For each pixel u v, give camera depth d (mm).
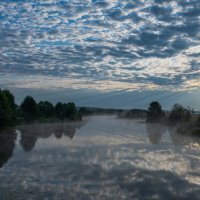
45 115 91500
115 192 16219
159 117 85000
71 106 100625
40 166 22484
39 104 91562
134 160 24750
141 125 75000
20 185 17484
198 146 33000
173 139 40312
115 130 58156
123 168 21719
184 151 29609
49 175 19750
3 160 24969
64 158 25703
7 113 53500
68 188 16906
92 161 24297
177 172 20562
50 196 15523
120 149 31000
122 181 18297
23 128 61344
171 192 16281
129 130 58000
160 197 15516
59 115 98125
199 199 15289
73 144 35406
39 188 16891
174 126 65188
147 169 21406
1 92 53625
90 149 31016
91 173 20266
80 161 24297
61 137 44438
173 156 26672
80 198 15242
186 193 16141
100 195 15727
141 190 16594
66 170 21125
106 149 31000
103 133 51375
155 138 42000
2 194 15828
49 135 47750
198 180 18625
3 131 52688
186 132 46062
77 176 19500
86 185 17500
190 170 21125
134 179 18766
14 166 22562
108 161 24281
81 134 49531
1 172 20672
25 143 36719
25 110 76562
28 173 20344
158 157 26156
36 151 29828
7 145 34750
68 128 64312
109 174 19984
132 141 38406
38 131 55125
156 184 17672
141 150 30297
